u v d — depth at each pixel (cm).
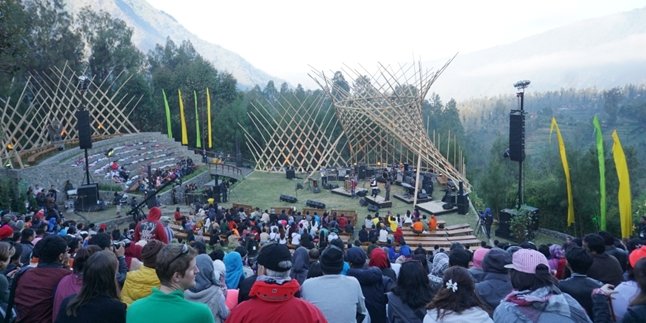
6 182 2877
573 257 628
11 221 1556
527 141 16175
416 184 3531
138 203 3481
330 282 578
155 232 1206
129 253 910
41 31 6222
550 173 4347
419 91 4109
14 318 593
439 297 471
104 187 3703
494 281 639
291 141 5041
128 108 6562
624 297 550
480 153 10494
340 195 3975
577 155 3647
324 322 448
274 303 434
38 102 5175
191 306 443
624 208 2497
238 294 698
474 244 2653
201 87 6944
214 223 2584
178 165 4691
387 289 761
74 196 3359
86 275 472
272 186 4381
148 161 4794
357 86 4488
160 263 449
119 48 7056
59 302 560
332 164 5494
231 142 6269
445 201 3497
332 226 2773
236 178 4625
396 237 2500
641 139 14950
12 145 4062
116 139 4919
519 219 2634
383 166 4744
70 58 6656
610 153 3653
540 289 474
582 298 609
